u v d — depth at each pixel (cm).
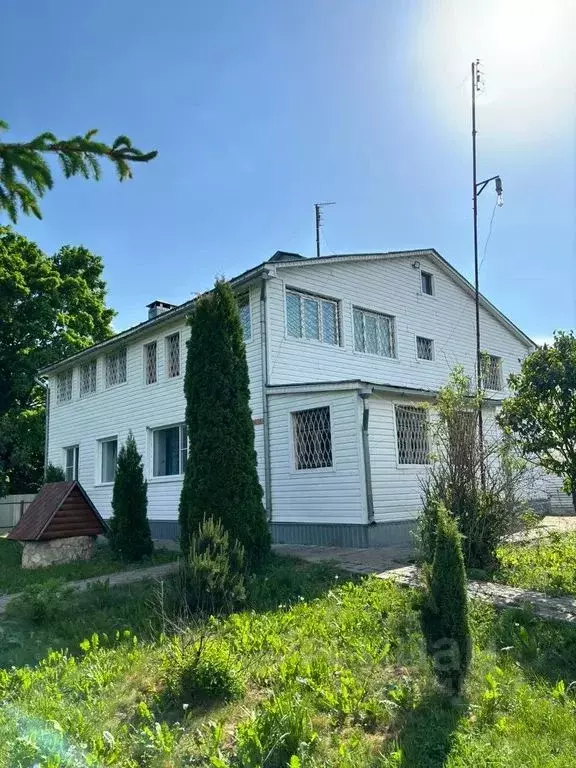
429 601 453
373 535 1151
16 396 2638
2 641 596
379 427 1223
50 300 2638
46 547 1162
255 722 389
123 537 1150
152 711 437
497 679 453
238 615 650
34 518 1209
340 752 363
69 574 1021
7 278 2444
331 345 1520
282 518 1296
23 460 2645
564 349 774
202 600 673
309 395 1267
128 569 1048
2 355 2555
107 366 1997
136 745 382
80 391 2147
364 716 413
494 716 403
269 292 1387
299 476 1273
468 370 1956
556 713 400
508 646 524
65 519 1184
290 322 1433
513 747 362
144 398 1780
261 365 1361
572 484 774
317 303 1518
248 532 917
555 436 773
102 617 677
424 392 1306
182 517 950
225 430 946
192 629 592
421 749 365
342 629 586
